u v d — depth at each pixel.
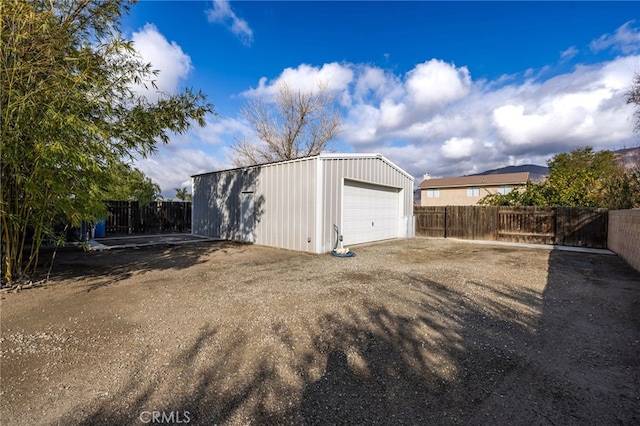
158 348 2.64
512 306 3.87
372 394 2.00
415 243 10.94
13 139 3.84
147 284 4.85
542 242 11.02
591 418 1.78
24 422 1.71
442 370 2.31
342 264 6.73
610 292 4.54
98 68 4.68
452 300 4.11
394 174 11.83
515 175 27.36
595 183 11.91
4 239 4.55
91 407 1.85
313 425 1.71
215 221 12.09
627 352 2.62
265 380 2.16
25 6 3.75
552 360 2.48
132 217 14.05
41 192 4.30
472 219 12.49
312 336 2.91
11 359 2.43
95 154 4.61
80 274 5.56
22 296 4.16
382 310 3.67
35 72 3.97
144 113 5.64
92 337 2.86
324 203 8.44
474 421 1.74
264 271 5.93
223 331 3.01
